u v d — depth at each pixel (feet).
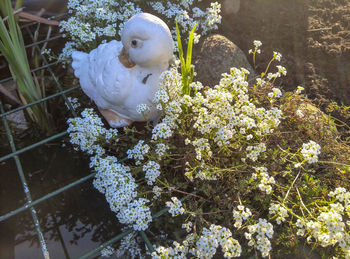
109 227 1.78
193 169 1.43
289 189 1.35
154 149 1.58
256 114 1.45
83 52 1.89
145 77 1.53
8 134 1.88
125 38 1.44
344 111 1.97
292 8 2.52
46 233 1.78
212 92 1.48
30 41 2.60
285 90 2.12
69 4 1.98
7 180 2.04
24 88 2.06
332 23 2.42
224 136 1.39
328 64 2.21
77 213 1.85
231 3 2.47
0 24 1.80
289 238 1.35
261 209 1.49
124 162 1.76
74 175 2.02
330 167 1.57
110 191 1.41
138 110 1.52
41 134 2.24
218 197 1.44
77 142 1.59
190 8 2.43
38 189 1.98
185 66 1.63
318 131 1.70
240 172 1.51
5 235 1.78
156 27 1.40
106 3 1.99
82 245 1.71
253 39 2.35
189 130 1.64
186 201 1.62
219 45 2.03
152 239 1.62
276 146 1.61
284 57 2.25
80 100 2.16
